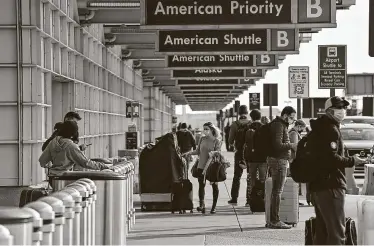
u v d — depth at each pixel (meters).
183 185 38.25
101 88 66.19
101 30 66.12
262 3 35.56
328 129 20.95
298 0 35.44
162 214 37.88
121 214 21.84
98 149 64.75
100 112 65.56
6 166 38.97
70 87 51.50
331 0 35.28
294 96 58.88
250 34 42.41
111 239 21.59
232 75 67.94
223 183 60.06
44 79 43.28
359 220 21.30
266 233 30.59
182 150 55.47
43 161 26.12
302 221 34.88
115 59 76.81
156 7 35.56
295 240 28.47
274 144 31.38
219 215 37.47
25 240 12.74
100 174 21.62
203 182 38.41
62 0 48.00
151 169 38.66
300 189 46.34
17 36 38.78
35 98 39.44
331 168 20.91
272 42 42.34
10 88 38.91
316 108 67.19
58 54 46.03
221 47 42.41
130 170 31.88
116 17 54.81
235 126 42.44
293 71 58.75
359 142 62.03
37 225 13.34
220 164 38.00
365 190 40.81
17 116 38.94
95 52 63.03
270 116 62.94
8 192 38.84
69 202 16.39
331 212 20.92
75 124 26.28
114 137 75.38
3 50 38.84
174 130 56.28
